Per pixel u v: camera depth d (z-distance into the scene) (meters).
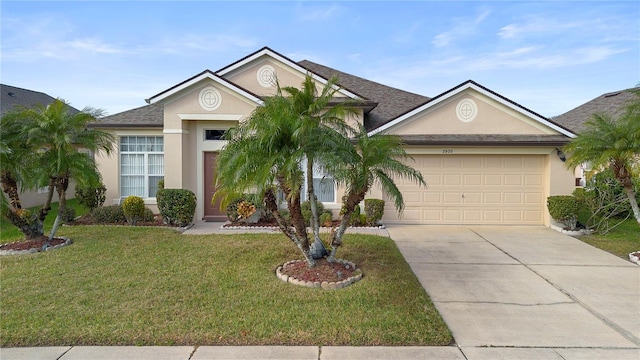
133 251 8.99
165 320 5.31
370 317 5.47
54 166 9.11
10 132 8.98
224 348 4.65
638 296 6.62
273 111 6.55
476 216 13.56
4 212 8.92
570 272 7.99
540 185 13.40
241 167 6.51
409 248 10.06
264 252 8.92
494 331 5.22
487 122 13.37
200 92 13.34
